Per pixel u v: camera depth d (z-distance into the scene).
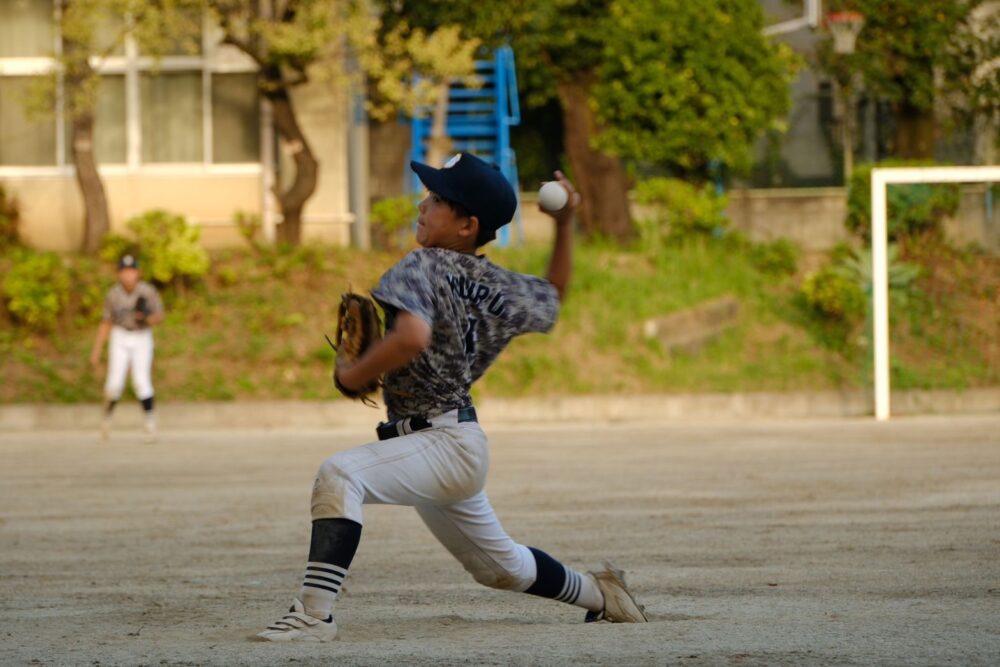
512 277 12.58
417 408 12.56
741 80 67.00
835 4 72.69
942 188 68.44
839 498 28.70
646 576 18.75
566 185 12.85
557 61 69.81
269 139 68.75
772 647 11.52
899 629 12.60
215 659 11.43
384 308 12.31
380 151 71.75
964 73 73.25
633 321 62.09
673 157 67.69
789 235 71.88
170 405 56.09
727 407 57.50
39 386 57.16
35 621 15.12
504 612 15.73
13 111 69.44
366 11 61.62
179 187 69.56
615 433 49.12
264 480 35.19
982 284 67.00
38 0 69.25
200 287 62.75
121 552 22.83
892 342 63.28
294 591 18.08
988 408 59.44
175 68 69.50
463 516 13.05
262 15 64.12
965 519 24.62
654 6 67.19
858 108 73.88
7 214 67.62
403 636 13.16
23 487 33.97
